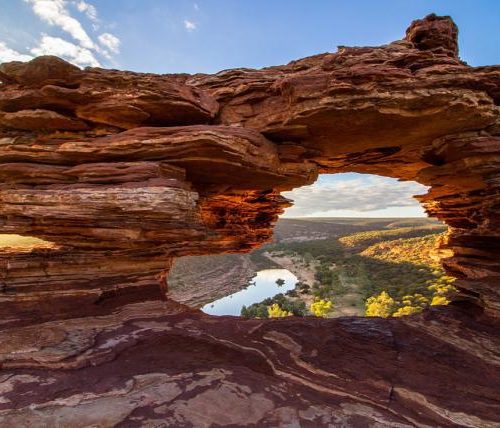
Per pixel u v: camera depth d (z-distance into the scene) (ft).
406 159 63.00
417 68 42.93
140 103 43.80
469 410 25.85
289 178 55.06
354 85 40.55
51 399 24.30
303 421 23.12
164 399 24.93
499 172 45.88
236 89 48.98
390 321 44.86
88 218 39.81
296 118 43.98
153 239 43.80
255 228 90.43
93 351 31.86
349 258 572.51
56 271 42.88
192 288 362.94
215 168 47.78
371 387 29.04
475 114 41.96
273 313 269.23
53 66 41.09
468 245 53.42
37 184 42.52
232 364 32.12
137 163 41.27
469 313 45.78
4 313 38.29
